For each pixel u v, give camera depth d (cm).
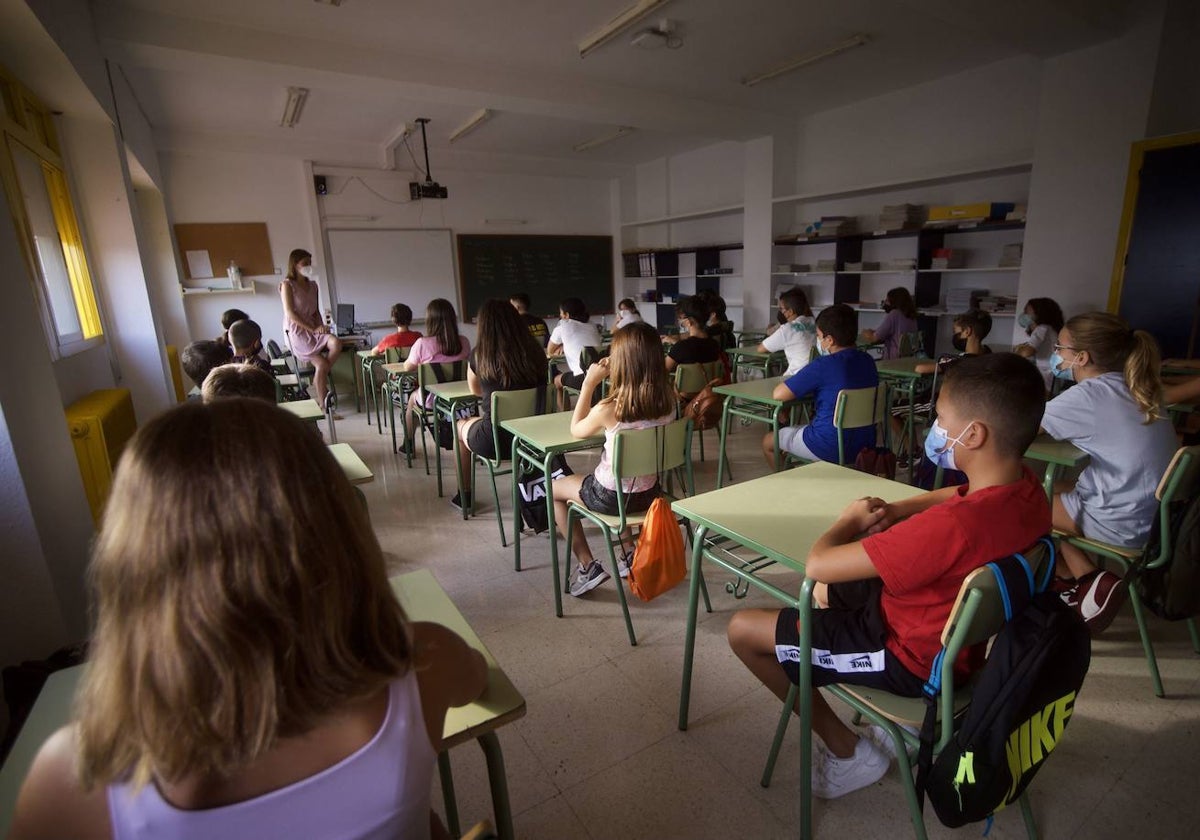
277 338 711
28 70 250
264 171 684
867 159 605
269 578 45
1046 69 428
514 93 480
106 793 44
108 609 45
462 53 438
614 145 766
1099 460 179
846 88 558
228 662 43
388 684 53
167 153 638
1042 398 98
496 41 419
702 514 142
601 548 271
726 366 405
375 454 432
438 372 384
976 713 89
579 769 151
